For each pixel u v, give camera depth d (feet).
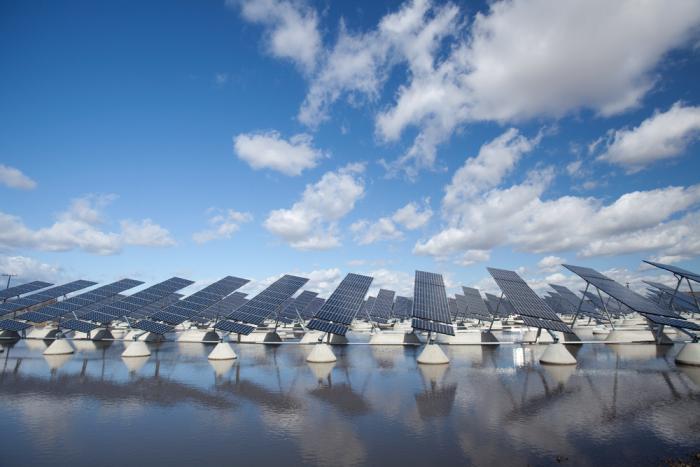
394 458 58.49
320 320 158.20
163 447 63.93
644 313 151.12
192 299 219.00
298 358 154.92
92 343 203.41
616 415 75.97
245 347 190.90
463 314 347.56
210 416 79.87
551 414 77.41
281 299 206.59
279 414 80.69
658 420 72.69
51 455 61.05
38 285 255.91
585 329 253.03
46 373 123.65
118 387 104.73
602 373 114.52
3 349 179.22
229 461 58.39
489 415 77.66
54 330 228.22
